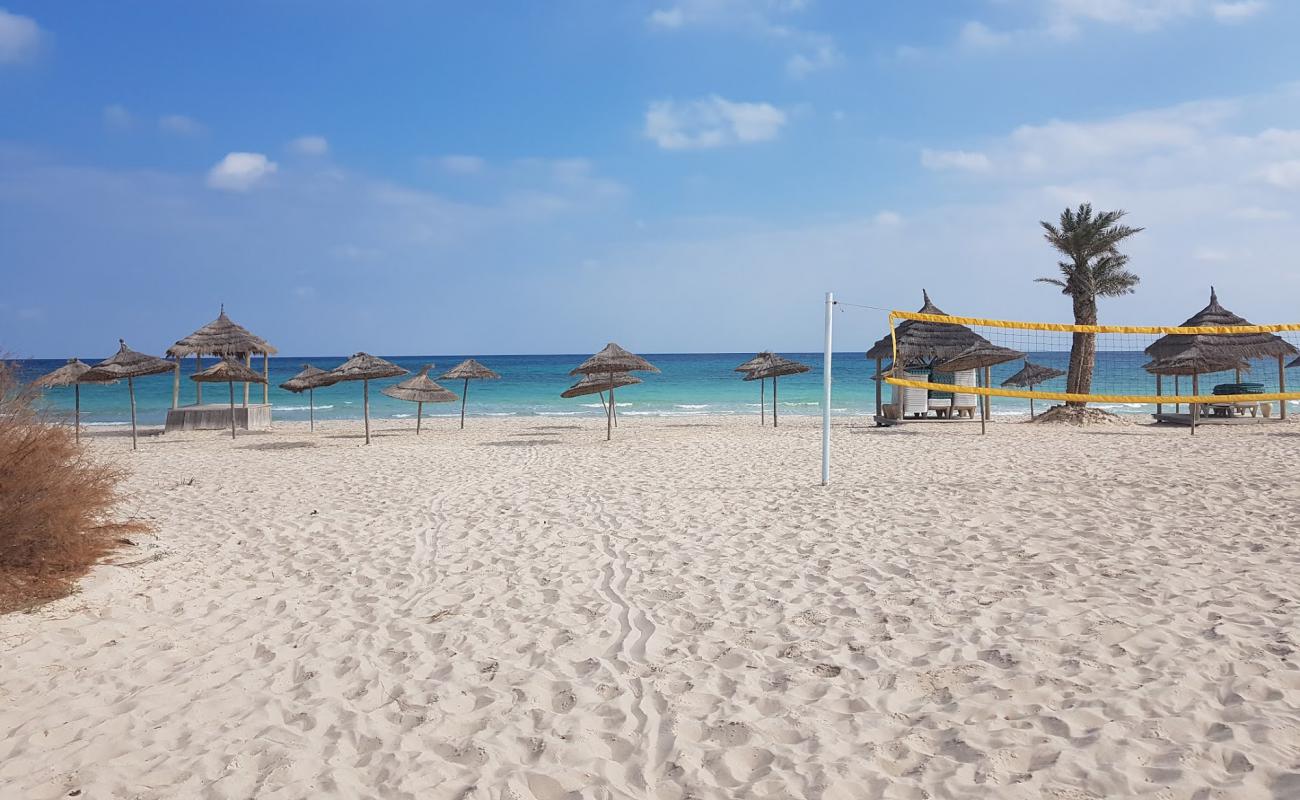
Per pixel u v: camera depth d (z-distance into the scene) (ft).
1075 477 28.76
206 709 11.14
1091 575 16.37
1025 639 12.85
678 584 17.01
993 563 17.67
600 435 57.00
